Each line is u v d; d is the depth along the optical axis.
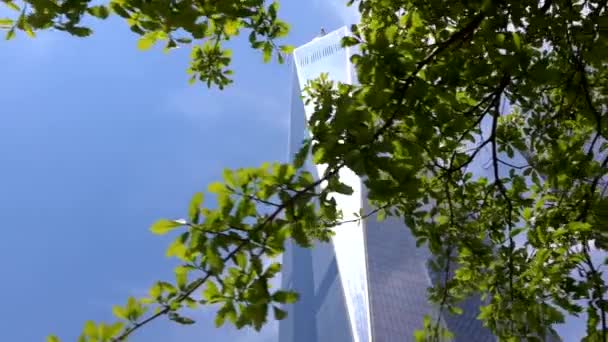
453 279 8.23
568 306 7.00
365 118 3.71
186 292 3.59
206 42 7.46
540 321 7.15
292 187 3.78
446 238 7.95
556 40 5.91
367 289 88.81
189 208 3.63
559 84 6.27
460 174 7.88
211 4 4.36
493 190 8.21
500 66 4.90
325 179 3.72
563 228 6.92
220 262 3.53
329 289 104.00
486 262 7.87
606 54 5.01
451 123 5.02
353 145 3.72
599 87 7.66
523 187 8.07
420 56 4.62
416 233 7.73
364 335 83.31
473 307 66.31
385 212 7.84
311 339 102.62
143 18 4.04
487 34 4.71
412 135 4.86
